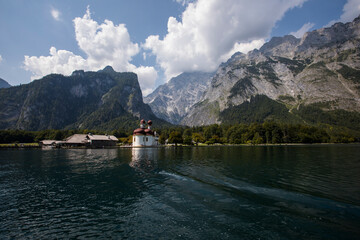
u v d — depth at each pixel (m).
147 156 57.66
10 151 93.56
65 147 120.19
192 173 27.88
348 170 29.45
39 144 138.88
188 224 12.57
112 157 56.28
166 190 19.86
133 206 16.09
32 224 13.53
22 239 11.67
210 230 11.68
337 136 165.62
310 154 58.72
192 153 67.06
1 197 19.25
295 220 12.42
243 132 170.12
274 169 30.64
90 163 42.97
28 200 18.33
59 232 12.34
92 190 21.02
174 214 14.12
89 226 12.98
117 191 20.36
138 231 12.05
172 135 139.12
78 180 25.88
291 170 29.66
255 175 25.91
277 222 12.26
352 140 168.88
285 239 10.36
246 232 11.28
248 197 16.97
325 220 12.31
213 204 15.61
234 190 19.06
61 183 24.44
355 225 11.55
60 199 18.44
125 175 28.44
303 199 16.16
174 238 11.02
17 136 158.75
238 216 13.32
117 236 11.59
